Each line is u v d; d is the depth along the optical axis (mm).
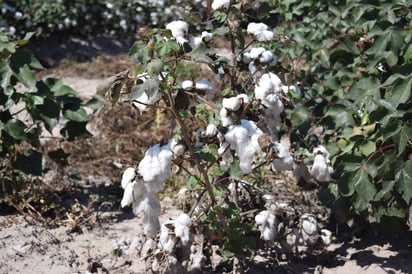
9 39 5176
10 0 11875
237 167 4078
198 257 4242
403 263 4449
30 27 11852
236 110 3752
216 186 4152
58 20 12039
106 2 12688
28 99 5191
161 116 7266
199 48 3734
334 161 4598
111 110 7457
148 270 4160
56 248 4789
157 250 3885
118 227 5188
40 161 5293
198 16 4434
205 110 4062
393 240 4758
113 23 12664
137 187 3729
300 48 5688
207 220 4059
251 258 4430
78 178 5773
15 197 5305
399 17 4789
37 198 5336
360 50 5203
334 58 5332
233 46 4461
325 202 4590
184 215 3855
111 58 11648
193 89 3994
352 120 4738
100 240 4957
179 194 4453
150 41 3672
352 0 5652
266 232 4180
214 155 3863
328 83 5184
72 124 5398
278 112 4082
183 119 3982
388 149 4422
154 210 3758
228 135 3727
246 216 4363
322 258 4594
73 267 4539
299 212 4715
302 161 4488
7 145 5246
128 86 3711
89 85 9953
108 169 6320
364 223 4926
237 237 4059
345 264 4500
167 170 3680
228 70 4508
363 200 4277
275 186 5496
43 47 11836
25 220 5121
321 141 5461
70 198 5629
